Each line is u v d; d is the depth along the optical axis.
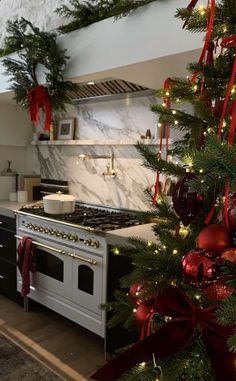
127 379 0.76
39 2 2.82
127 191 2.94
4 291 3.14
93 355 2.26
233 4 0.86
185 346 0.76
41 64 2.25
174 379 0.76
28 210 2.87
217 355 0.75
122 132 2.95
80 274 2.38
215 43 1.00
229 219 0.74
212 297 0.77
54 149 3.58
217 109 0.90
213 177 0.69
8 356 2.20
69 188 3.45
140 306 0.90
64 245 2.49
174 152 1.06
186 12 0.97
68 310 2.49
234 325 0.70
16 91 2.32
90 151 3.23
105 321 2.19
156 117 2.67
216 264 0.72
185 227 0.97
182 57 1.66
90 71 1.99
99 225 2.33
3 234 3.09
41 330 2.57
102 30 1.93
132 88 2.61
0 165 3.67
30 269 2.74
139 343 0.79
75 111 3.35
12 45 2.35
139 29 1.75
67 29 2.11
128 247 1.13
